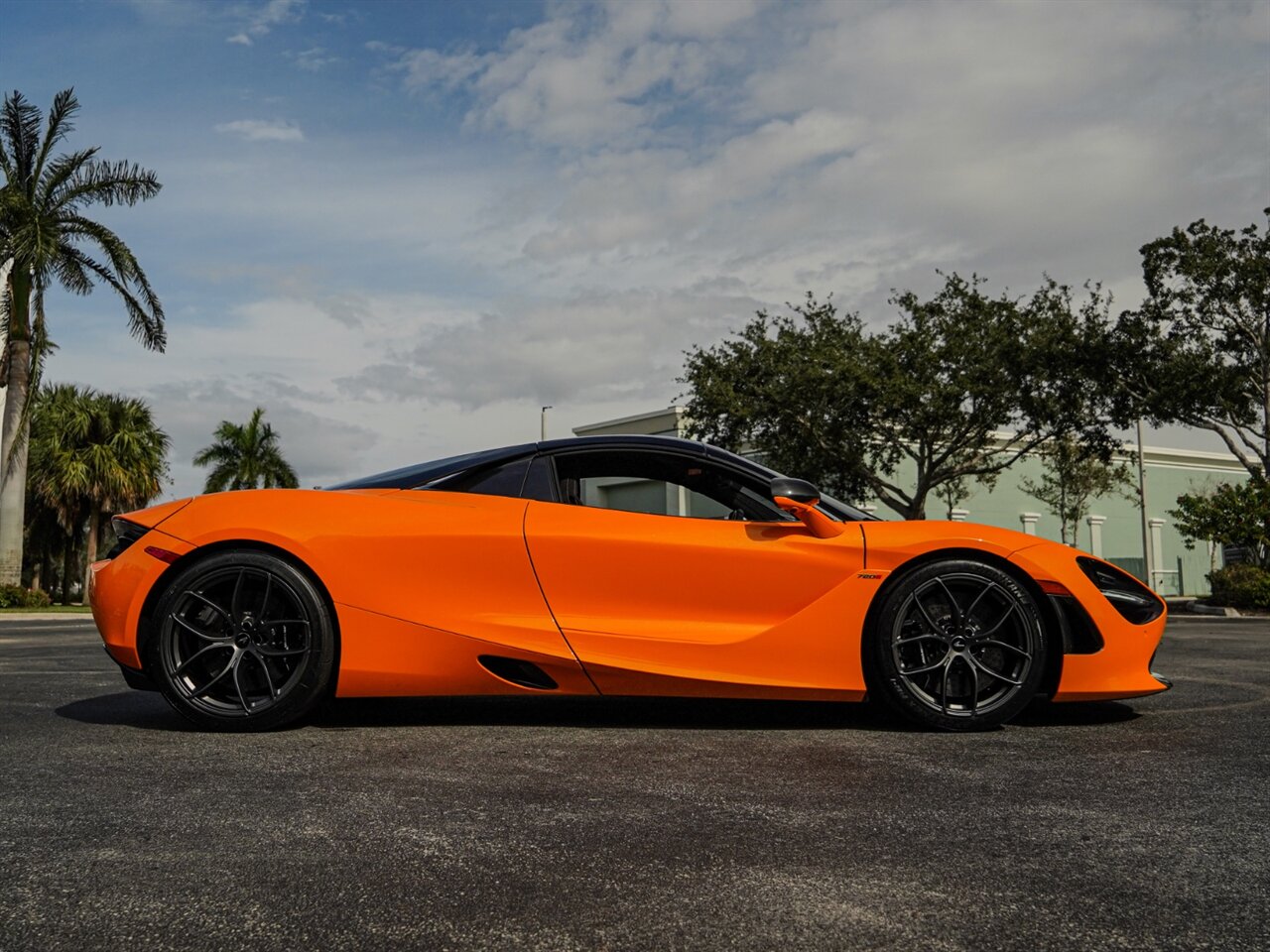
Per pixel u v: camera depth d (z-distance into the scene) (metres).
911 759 3.08
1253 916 1.75
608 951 1.61
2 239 19.17
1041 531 37.06
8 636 10.56
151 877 1.96
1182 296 23.55
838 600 3.65
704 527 3.74
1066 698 3.72
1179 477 42.59
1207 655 6.97
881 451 24.25
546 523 3.72
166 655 3.55
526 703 4.21
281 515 3.67
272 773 2.87
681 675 3.61
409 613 3.62
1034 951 1.61
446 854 2.10
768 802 2.53
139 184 20.05
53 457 29.50
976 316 23.52
